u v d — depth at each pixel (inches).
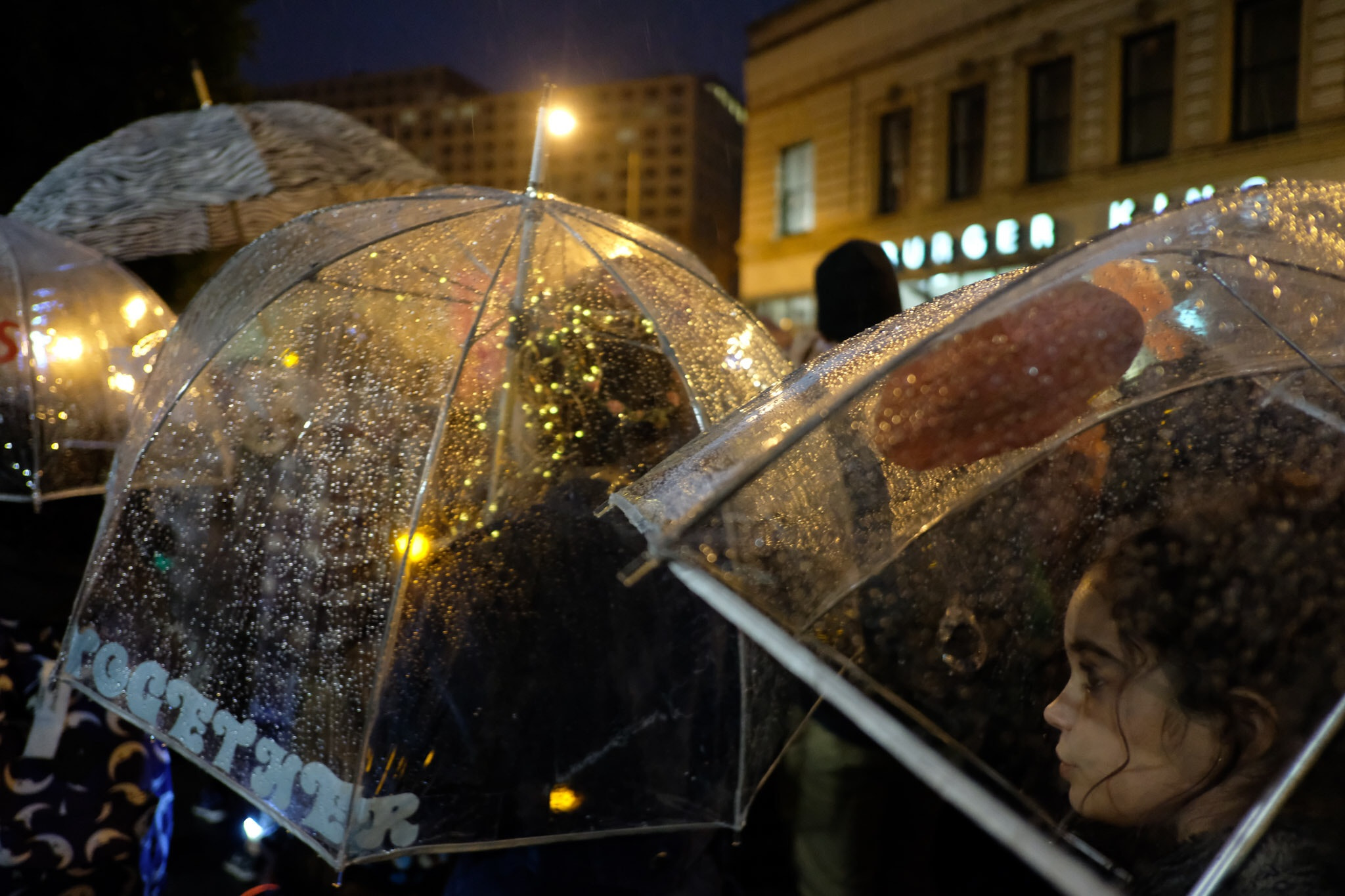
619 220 97.8
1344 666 41.0
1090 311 45.4
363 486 74.7
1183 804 43.6
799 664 36.8
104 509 85.6
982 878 93.8
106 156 148.5
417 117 4756.4
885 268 125.1
